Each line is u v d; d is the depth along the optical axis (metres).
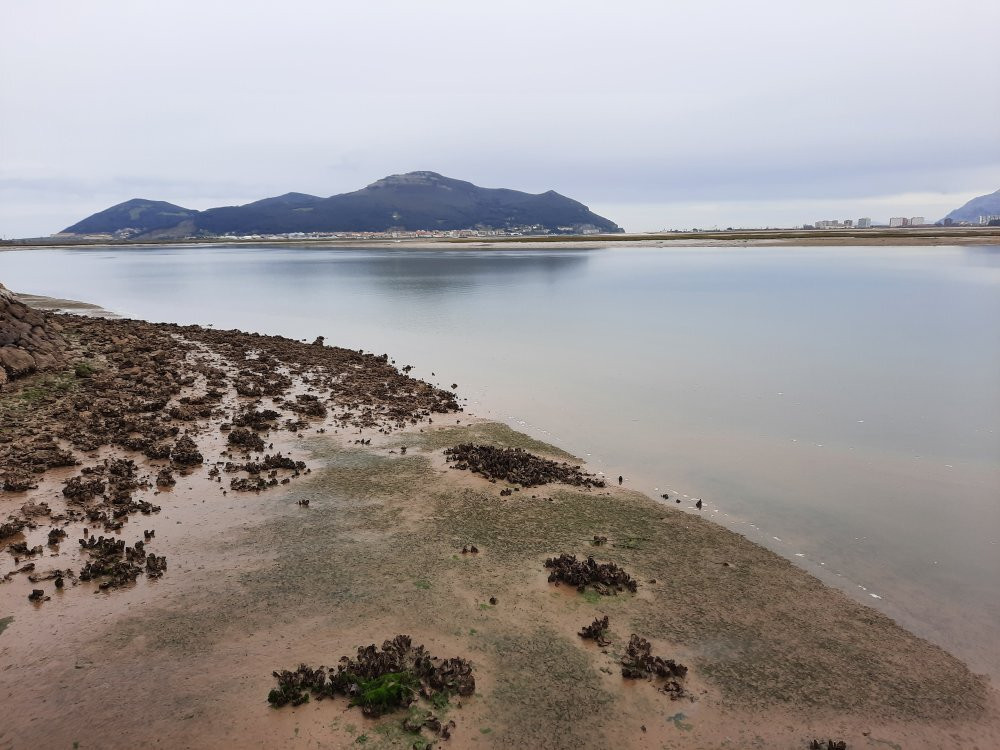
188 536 13.31
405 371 29.84
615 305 54.28
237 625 10.29
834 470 17.00
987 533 13.47
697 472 16.98
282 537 13.31
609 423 21.41
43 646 9.76
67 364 24.34
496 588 11.45
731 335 37.97
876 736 8.24
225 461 17.58
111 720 8.27
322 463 17.61
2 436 18.02
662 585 11.60
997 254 111.00
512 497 15.38
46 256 189.62
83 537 13.15
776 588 11.52
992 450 18.23
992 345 33.09
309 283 82.81
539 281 78.88
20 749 7.81
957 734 8.27
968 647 9.96
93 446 18.03
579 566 11.94
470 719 8.36
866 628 10.41
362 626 10.28
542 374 28.92
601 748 7.98
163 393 23.30
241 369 28.19
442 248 190.50
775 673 9.36
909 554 12.68
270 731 8.08
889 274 74.06
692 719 8.47
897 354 31.33
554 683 9.05
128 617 10.49
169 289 77.19
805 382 26.33
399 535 13.44
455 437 19.95
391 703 8.48
